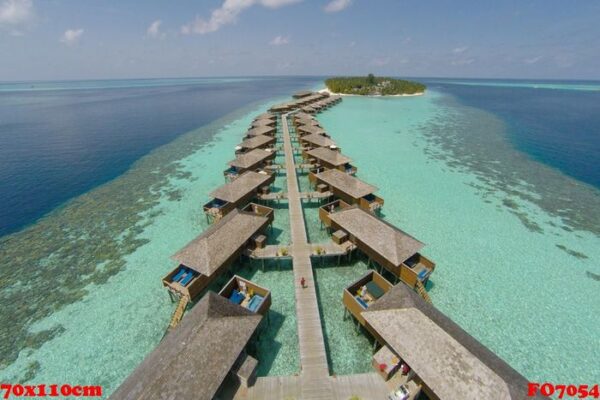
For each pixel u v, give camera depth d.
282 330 16.61
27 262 22.45
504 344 15.98
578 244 23.72
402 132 58.91
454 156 44.69
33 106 107.06
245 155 34.72
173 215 28.61
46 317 17.92
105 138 57.53
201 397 10.94
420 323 12.65
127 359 15.65
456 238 24.56
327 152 35.72
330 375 13.11
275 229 25.30
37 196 33.06
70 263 22.34
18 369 15.13
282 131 57.12
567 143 51.59
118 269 21.73
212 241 18.25
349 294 15.73
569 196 31.70
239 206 26.38
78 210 29.86
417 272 18.38
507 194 32.16
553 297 18.83
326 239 23.91
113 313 18.20
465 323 17.16
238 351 12.46
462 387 10.84
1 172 39.84
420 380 11.98
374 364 13.05
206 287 18.55
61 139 56.75
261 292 16.50
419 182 35.25
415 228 25.91
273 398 12.27
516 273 20.77
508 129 62.22
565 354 15.46
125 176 38.56
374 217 20.08
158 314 18.12
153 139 56.78
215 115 82.38
